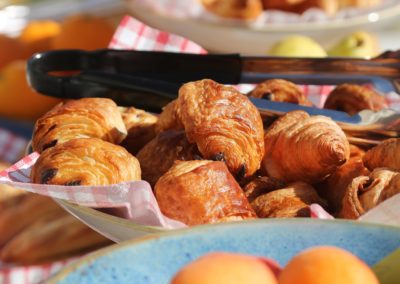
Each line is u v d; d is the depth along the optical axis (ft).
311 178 1.95
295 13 4.11
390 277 1.22
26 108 3.98
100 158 1.82
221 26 3.91
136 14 4.21
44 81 2.22
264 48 3.96
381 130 2.03
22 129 3.82
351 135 2.05
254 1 3.99
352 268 1.02
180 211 1.71
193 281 0.97
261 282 0.99
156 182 1.84
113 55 2.38
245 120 1.90
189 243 1.21
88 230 3.02
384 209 1.61
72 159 1.81
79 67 2.37
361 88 2.38
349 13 4.20
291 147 1.93
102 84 2.20
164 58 2.37
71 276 1.12
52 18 5.24
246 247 1.24
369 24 4.16
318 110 2.10
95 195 1.70
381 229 1.27
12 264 2.95
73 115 2.02
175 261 1.19
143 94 2.17
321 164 1.88
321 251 1.05
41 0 5.57
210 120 1.88
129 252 1.18
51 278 1.12
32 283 2.88
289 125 1.99
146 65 2.37
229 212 1.71
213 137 1.86
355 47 3.82
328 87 2.70
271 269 1.06
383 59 2.42
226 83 2.41
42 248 2.97
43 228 3.03
